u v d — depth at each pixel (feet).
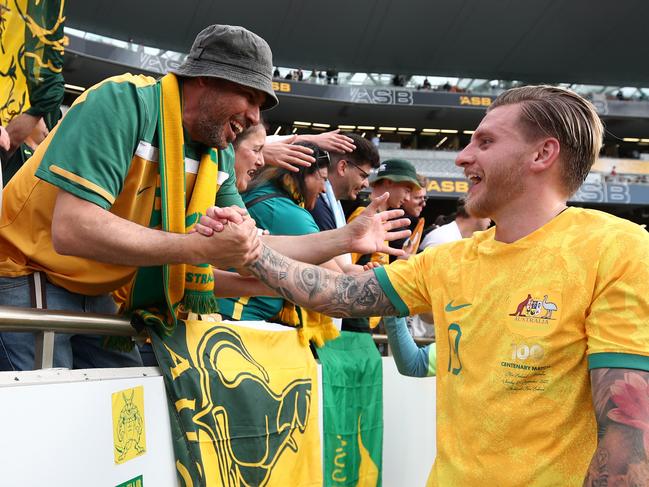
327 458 7.25
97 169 4.60
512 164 4.35
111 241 4.51
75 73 65.87
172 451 5.07
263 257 5.03
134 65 66.13
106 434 4.32
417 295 4.91
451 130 84.02
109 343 5.22
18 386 3.66
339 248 6.12
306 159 7.91
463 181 72.23
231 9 75.20
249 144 7.48
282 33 80.33
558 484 3.89
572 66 87.81
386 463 8.57
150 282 5.20
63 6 5.36
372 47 83.71
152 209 5.27
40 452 3.77
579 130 4.33
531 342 4.04
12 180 5.21
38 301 5.07
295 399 6.54
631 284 3.77
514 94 4.53
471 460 4.17
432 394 9.61
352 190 9.55
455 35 82.53
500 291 4.25
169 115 5.15
